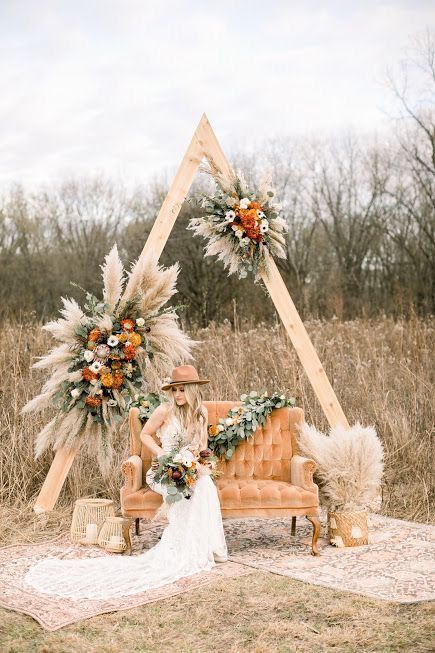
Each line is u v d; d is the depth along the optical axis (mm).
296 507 5648
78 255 29750
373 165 28781
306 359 7176
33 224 29703
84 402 6586
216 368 9320
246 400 6254
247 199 6891
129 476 5660
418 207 27422
